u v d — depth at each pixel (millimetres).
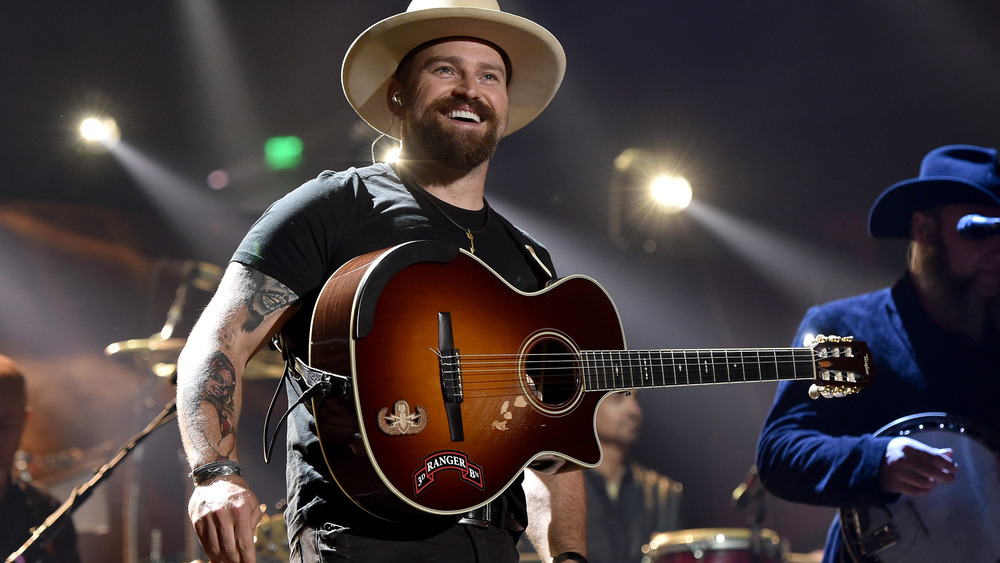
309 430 3078
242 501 2652
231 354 2904
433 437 2934
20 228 12625
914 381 5379
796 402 5543
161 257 13031
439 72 3578
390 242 3291
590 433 3328
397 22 3521
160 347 9141
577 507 3668
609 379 3430
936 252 5547
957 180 5504
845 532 5133
